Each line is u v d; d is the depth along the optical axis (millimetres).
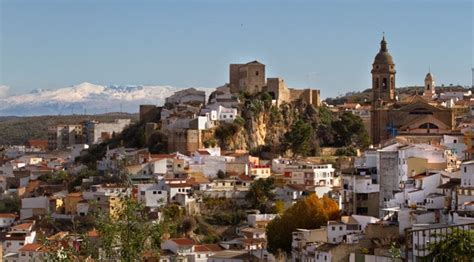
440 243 148625
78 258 129000
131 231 128500
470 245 146625
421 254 179000
